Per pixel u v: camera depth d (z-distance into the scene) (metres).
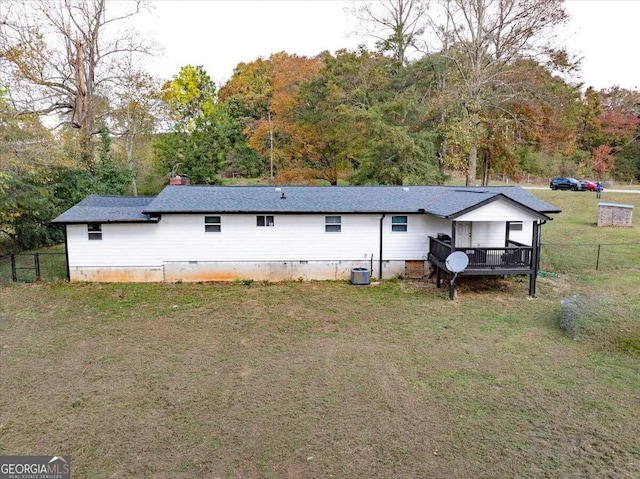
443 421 7.41
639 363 9.55
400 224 16.97
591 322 11.09
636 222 27.03
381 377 9.03
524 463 6.34
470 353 10.20
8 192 17.84
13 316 12.56
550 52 25.11
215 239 16.38
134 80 28.59
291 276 16.83
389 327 11.95
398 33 33.78
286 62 41.38
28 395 8.23
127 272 16.25
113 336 11.20
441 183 27.48
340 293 15.15
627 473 6.11
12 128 18.33
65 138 21.44
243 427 7.23
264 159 40.56
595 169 47.50
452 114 27.39
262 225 16.48
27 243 21.89
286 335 11.37
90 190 24.11
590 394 8.30
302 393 8.37
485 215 14.05
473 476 6.06
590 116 48.84
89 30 26.33
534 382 8.78
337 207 16.56
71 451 6.58
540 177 48.91
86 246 15.99
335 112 29.41
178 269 16.38
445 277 17.17
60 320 12.30
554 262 18.75
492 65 26.64
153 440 6.86
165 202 16.34
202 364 9.62
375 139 26.89
